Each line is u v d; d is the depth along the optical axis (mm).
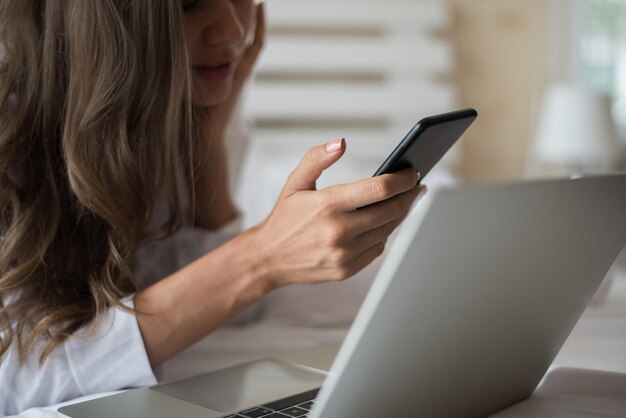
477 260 486
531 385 681
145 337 792
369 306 448
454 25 3156
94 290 820
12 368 770
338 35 3025
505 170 3268
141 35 842
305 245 721
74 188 833
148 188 896
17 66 866
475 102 3211
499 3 3172
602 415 625
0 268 852
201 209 1112
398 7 3027
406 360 496
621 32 3441
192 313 792
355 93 2988
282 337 1062
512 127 3250
